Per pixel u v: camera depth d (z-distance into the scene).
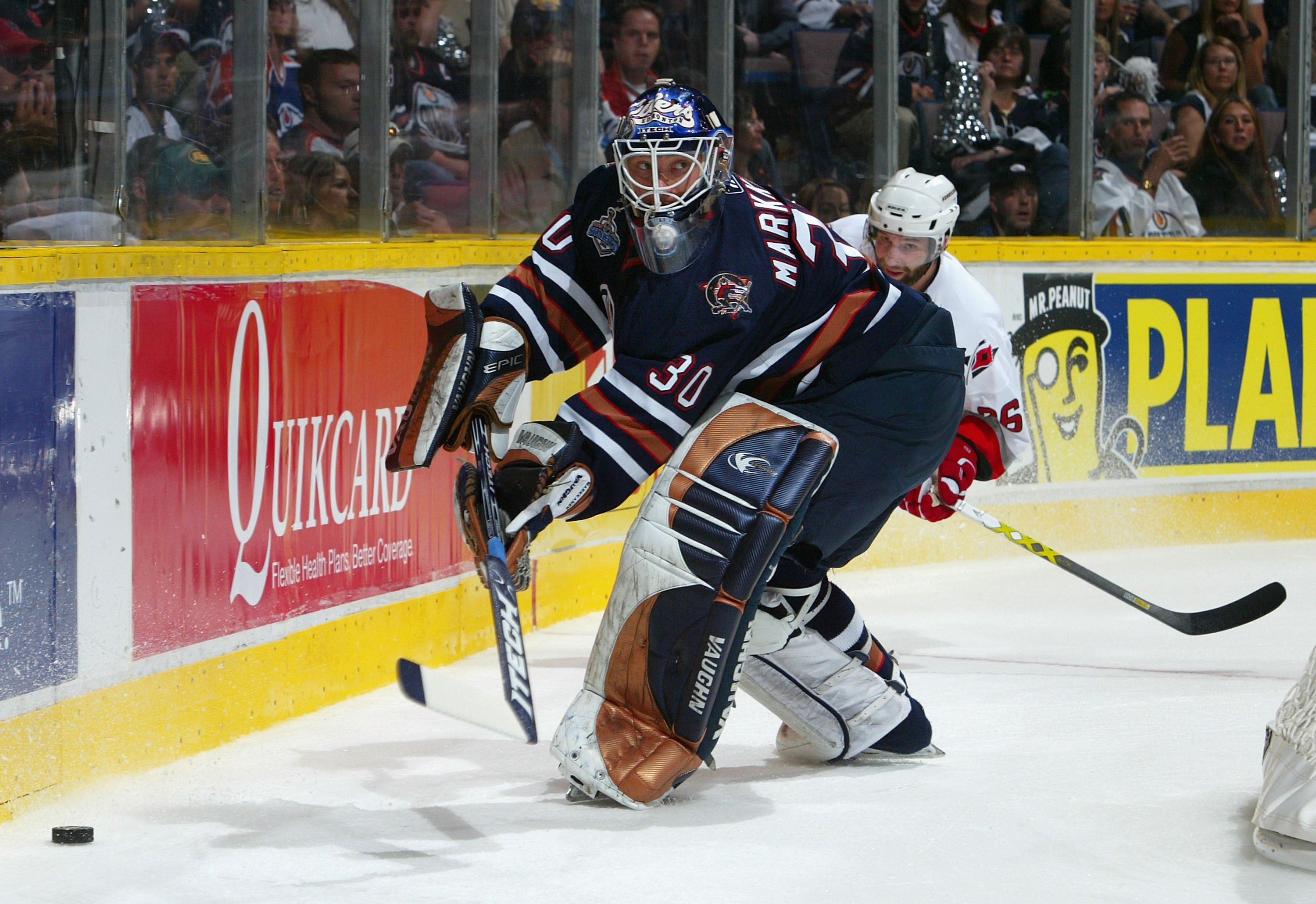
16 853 7.35
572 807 8.10
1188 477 19.69
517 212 15.48
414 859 7.10
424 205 14.05
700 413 8.09
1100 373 19.11
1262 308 20.05
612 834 7.52
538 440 7.96
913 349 8.51
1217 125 20.33
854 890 6.65
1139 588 16.50
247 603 10.23
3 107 9.14
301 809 8.12
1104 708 10.70
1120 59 19.73
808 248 8.19
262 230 11.36
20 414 8.24
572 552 15.01
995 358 11.81
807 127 18.36
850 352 8.40
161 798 8.43
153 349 9.30
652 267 7.95
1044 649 13.34
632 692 8.05
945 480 12.03
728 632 7.89
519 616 7.40
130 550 9.09
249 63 11.20
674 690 7.97
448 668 12.61
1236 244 19.86
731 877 6.80
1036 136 19.47
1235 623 10.91
